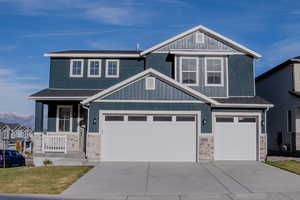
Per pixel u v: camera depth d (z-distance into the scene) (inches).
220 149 734.5
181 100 705.0
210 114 705.6
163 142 702.5
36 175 553.3
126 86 706.2
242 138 738.8
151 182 506.3
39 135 793.6
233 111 739.4
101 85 870.4
